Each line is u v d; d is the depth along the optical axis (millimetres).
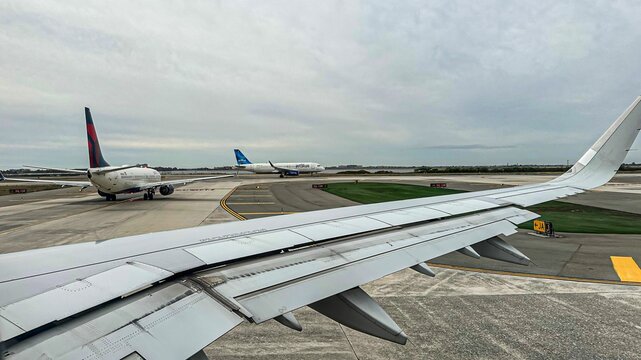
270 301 2395
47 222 19750
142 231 17109
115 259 2648
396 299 8062
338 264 3125
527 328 6594
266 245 3254
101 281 2172
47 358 1481
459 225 4703
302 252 3309
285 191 41844
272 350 5895
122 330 1806
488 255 4684
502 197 6438
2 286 2010
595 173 6910
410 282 9172
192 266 2604
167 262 2641
